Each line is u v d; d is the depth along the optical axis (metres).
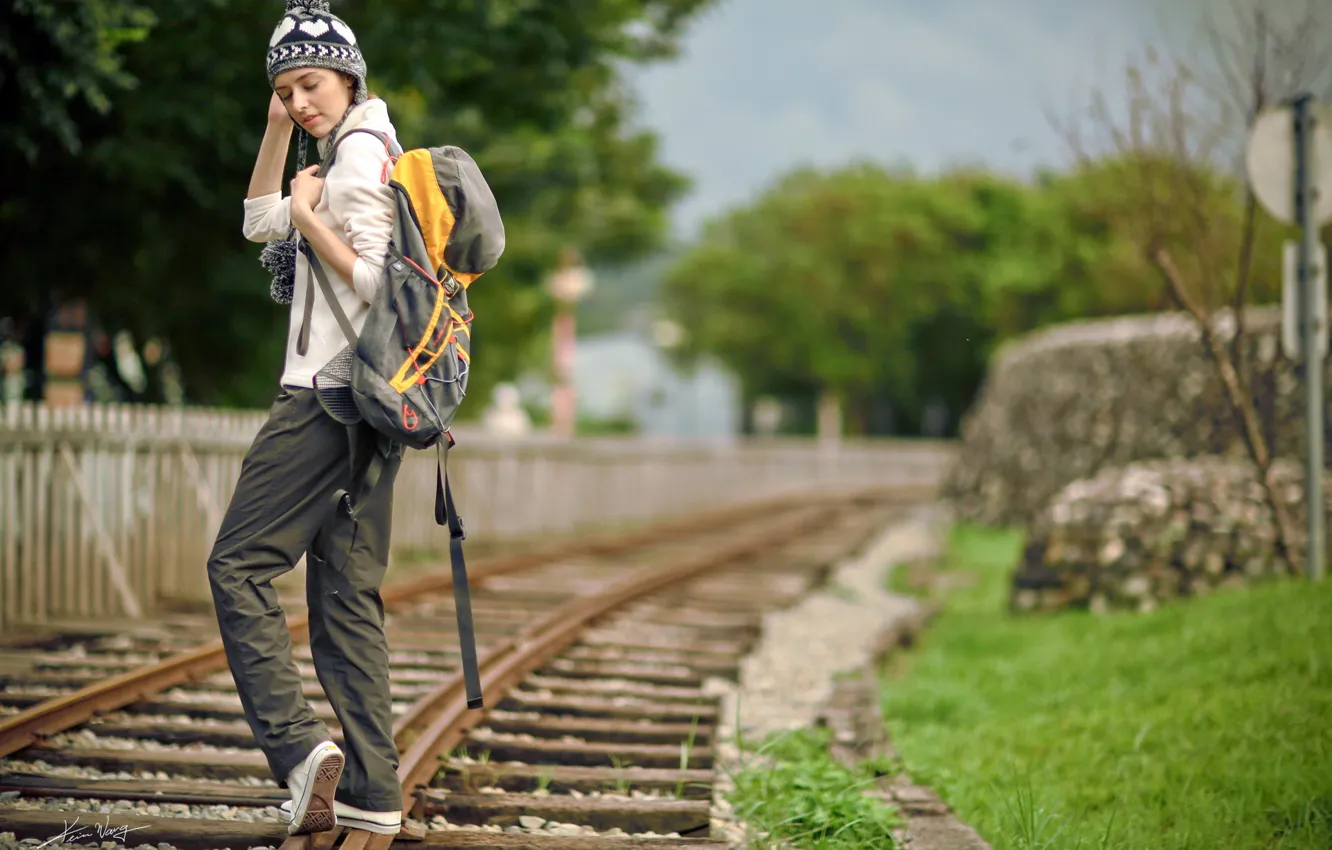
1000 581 14.34
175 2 9.24
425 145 12.98
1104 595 10.12
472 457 16.52
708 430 77.94
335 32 3.60
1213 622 7.82
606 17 11.97
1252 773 4.94
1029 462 22.56
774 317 70.00
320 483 3.56
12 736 4.61
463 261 3.53
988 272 66.88
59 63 8.30
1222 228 10.33
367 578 3.66
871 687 7.14
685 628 9.09
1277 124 8.41
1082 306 60.38
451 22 10.29
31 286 11.49
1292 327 8.54
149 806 4.13
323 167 3.60
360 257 3.45
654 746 5.59
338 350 3.52
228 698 5.77
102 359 14.27
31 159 9.09
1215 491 10.27
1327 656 6.43
